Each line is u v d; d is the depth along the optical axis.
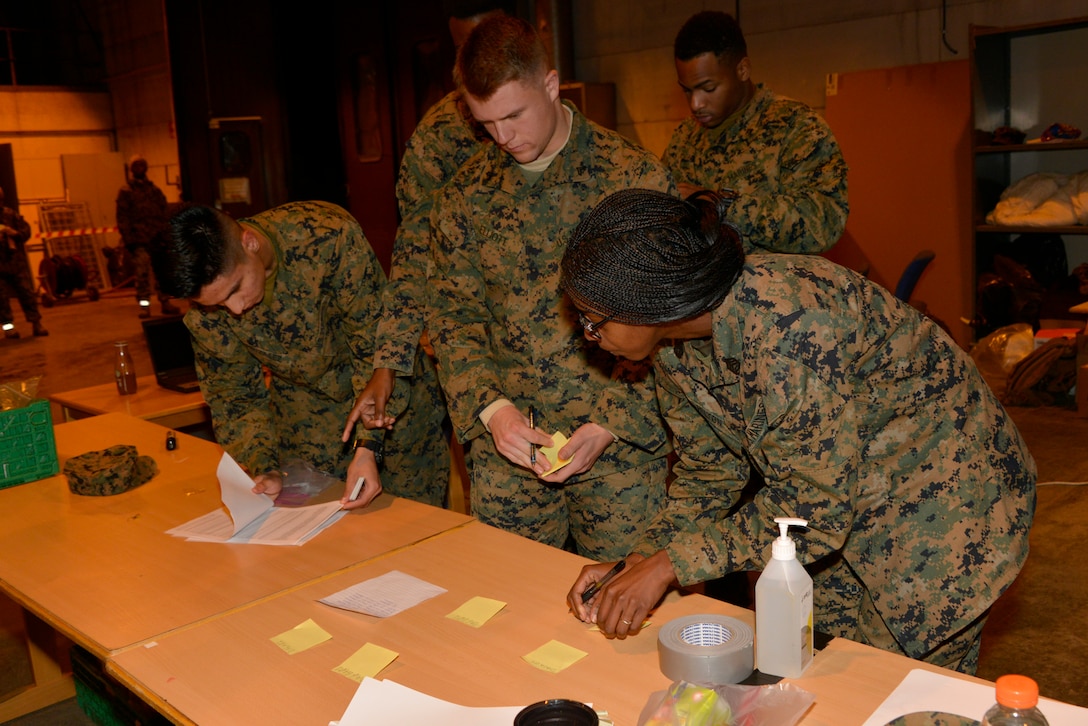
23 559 1.95
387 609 1.63
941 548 1.47
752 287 1.26
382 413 2.21
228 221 2.06
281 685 1.42
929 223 5.59
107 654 1.54
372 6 7.81
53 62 13.86
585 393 2.05
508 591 1.68
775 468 1.32
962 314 5.58
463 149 2.48
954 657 1.61
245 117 8.39
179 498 2.29
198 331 2.29
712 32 2.89
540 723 1.20
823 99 5.90
